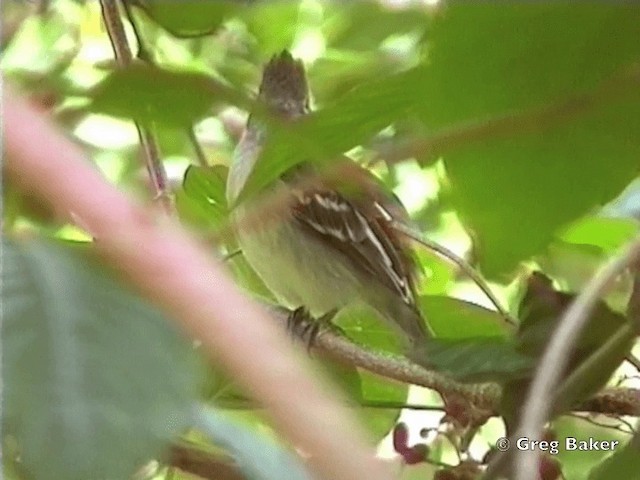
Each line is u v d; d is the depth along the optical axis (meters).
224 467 2.07
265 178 1.44
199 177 3.26
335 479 0.68
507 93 1.36
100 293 0.80
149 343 0.78
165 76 1.22
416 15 2.24
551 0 1.32
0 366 0.76
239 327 0.71
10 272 0.80
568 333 1.12
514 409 2.10
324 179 1.54
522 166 1.38
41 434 0.74
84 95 1.25
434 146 1.33
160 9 1.63
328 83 3.80
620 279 1.92
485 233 1.42
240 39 3.18
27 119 0.74
